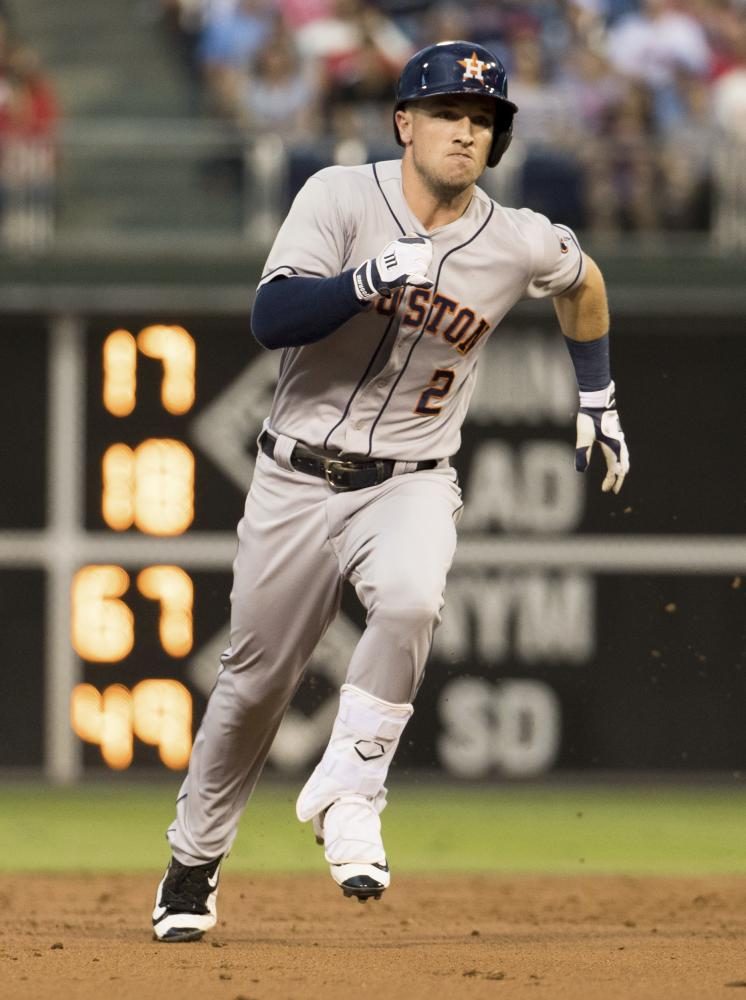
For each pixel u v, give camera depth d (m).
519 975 13.73
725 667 38.72
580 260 14.98
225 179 41.16
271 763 38.50
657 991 12.79
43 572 38.03
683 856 30.47
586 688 38.72
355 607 38.34
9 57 42.97
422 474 14.58
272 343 13.82
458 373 14.58
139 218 40.88
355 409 14.42
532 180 40.78
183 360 38.03
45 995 12.69
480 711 38.72
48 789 38.06
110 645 37.88
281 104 44.31
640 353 38.84
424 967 14.25
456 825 34.59
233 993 12.71
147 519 37.84
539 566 38.59
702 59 44.97
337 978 13.55
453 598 38.62
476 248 14.21
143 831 32.91
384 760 13.98
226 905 21.81
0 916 20.02
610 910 21.25
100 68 46.72
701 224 40.84
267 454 14.80
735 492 38.75
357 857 13.63
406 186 14.15
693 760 38.75
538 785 38.78
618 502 38.62
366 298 13.09
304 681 38.44
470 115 13.73
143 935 17.22
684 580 38.72
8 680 38.12
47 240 40.22
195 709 37.84
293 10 45.28
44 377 38.09
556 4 45.28
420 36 45.16
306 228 13.95
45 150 40.44
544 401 38.50
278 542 14.60
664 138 42.31
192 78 46.19
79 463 38.00
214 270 38.03
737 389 38.84
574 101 43.44
